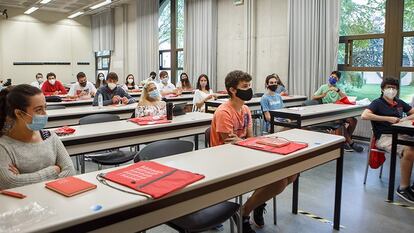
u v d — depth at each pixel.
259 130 5.60
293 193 2.85
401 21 5.24
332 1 5.82
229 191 1.66
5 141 1.63
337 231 2.55
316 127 4.68
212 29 7.98
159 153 2.10
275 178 1.91
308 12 6.14
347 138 5.05
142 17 10.12
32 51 11.75
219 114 2.44
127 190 1.40
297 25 6.33
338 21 5.78
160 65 9.95
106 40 11.94
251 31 7.30
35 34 11.77
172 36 9.25
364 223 2.69
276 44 6.96
